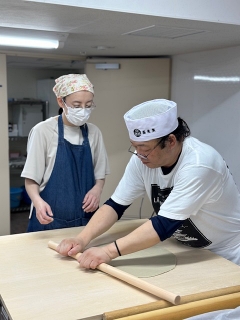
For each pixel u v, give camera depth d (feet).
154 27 6.03
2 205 10.30
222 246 4.93
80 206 6.20
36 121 15.31
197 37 7.01
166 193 4.75
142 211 10.63
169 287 3.85
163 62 10.21
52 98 15.52
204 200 4.34
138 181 5.15
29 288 3.77
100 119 10.55
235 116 8.29
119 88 10.40
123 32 6.52
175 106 4.26
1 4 4.61
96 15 5.17
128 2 5.01
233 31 6.38
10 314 3.29
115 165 10.71
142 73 10.28
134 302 3.54
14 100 14.90
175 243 5.12
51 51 9.49
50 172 6.09
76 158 6.13
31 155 5.91
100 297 3.62
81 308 3.41
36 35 6.79
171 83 10.40
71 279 3.99
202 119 9.34
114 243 4.36
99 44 8.07
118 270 3.99
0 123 9.96
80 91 5.65
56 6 4.69
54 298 3.58
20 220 14.03
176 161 4.49
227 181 4.64
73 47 8.63
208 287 3.87
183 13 5.40
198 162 4.27
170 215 4.22
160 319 3.37
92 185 6.34
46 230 5.73
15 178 16.38
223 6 5.66
